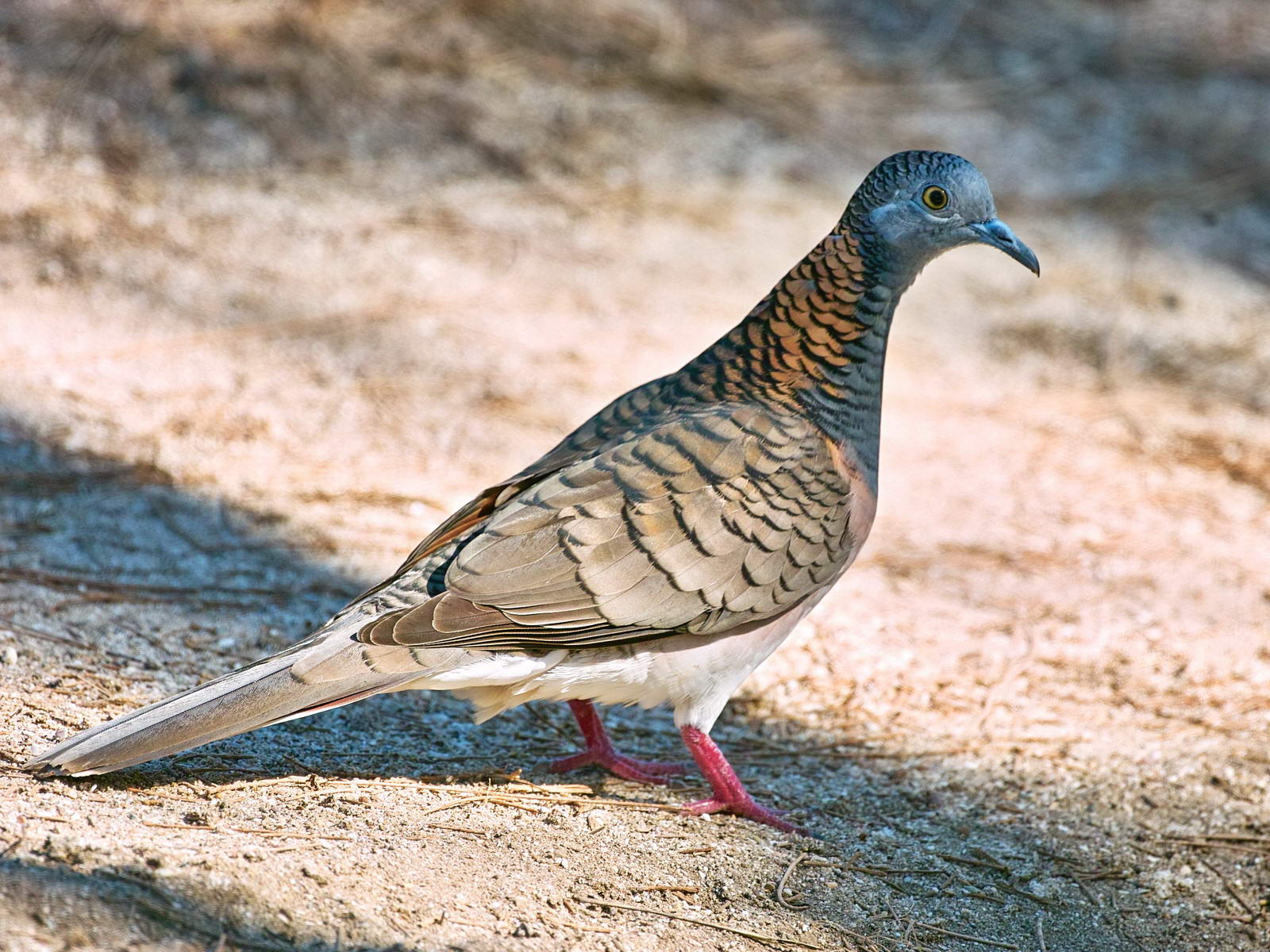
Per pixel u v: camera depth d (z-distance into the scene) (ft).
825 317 26.32
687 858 24.18
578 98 55.36
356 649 22.77
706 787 27.53
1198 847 26.99
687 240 49.21
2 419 36.42
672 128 54.85
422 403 40.29
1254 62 65.21
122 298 42.06
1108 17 67.31
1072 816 27.68
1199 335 47.98
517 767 27.07
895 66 61.05
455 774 25.90
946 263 50.80
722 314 45.78
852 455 26.23
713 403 26.07
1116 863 26.43
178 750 21.35
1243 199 55.42
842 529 25.82
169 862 19.34
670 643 24.75
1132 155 57.52
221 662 28.81
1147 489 40.50
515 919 20.76
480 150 52.01
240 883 19.34
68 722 24.61
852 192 52.65
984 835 26.91
